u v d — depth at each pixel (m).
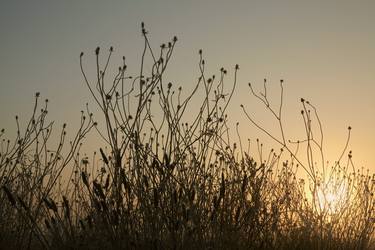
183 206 4.29
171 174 4.34
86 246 4.35
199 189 4.57
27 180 5.05
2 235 4.89
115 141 4.27
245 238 4.95
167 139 4.39
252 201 5.09
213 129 4.74
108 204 4.29
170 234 4.35
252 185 5.15
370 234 6.34
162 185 4.32
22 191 5.03
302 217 5.92
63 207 4.59
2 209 5.03
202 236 4.50
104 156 4.28
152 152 4.36
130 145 4.34
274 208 5.53
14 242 4.86
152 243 4.24
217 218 4.68
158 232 4.29
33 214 4.92
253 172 5.13
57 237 4.39
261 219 5.36
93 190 4.29
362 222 6.35
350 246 6.18
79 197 4.91
